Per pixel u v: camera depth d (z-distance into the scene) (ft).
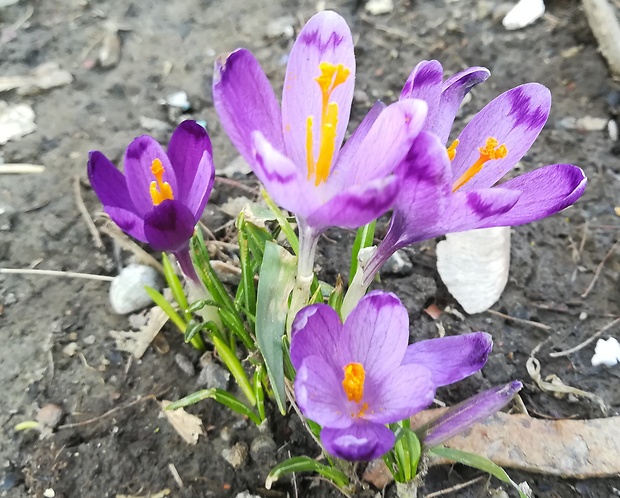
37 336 0.61
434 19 0.93
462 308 0.64
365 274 0.42
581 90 0.83
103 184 0.46
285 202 0.32
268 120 0.36
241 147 0.33
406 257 0.66
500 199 0.32
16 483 0.52
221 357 0.56
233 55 0.34
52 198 0.71
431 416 0.53
